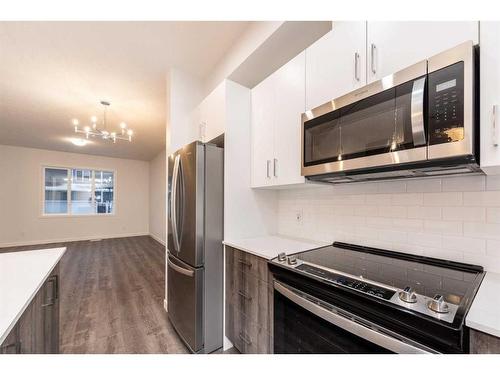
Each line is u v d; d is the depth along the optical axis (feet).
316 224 5.90
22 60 7.45
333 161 3.92
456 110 2.57
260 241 5.88
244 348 5.12
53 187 20.48
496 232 3.27
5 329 2.21
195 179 5.62
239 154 6.23
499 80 2.40
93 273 11.87
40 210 19.62
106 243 19.83
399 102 3.08
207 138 6.90
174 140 8.06
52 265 4.16
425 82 2.83
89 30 6.17
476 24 2.58
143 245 19.01
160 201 20.92
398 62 3.23
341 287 2.97
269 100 5.68
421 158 2.85
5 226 18.29
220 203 6.00
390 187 4.46
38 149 19.54
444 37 2.83
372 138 3.39
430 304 2.35
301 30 5.09
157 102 10.55
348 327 2.85
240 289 5.32
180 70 8.27
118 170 23.29
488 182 3.35
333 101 3.93
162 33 6.37
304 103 4.69
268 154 5.69
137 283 10.46
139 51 7.17
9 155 18.49
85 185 21.95
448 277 3.16
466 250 3.53
